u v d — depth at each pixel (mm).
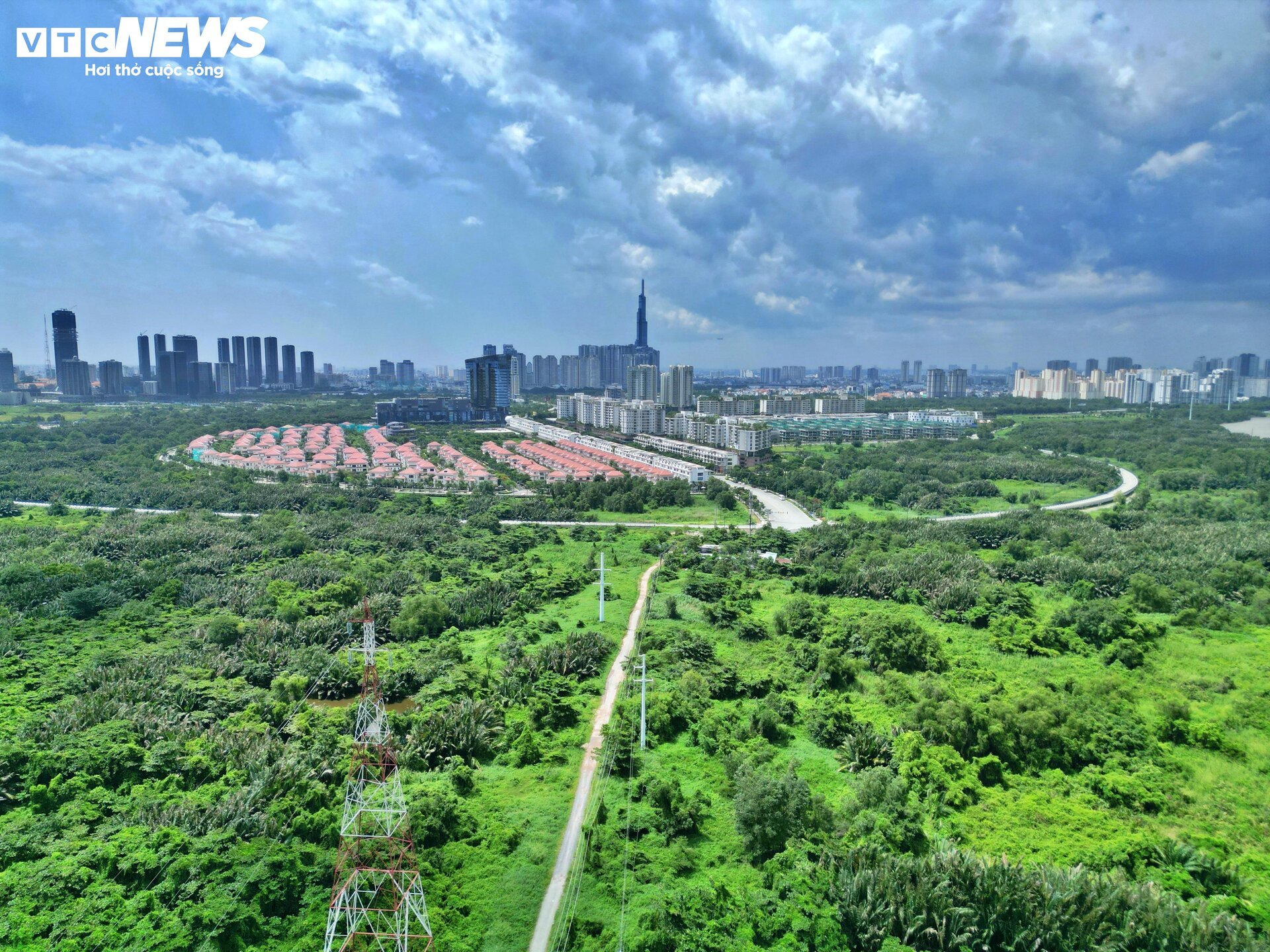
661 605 175750
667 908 76000
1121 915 76125
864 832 90312
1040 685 133625
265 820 88812
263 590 177000
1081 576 191250
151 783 97875
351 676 134375
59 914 72875
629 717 116062
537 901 78688
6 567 178000
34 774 95875
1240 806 100438
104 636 148875
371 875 75750
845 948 74125
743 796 91188
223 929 71000
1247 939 73375
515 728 115625
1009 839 91625
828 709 117938
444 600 173250
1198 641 154000
